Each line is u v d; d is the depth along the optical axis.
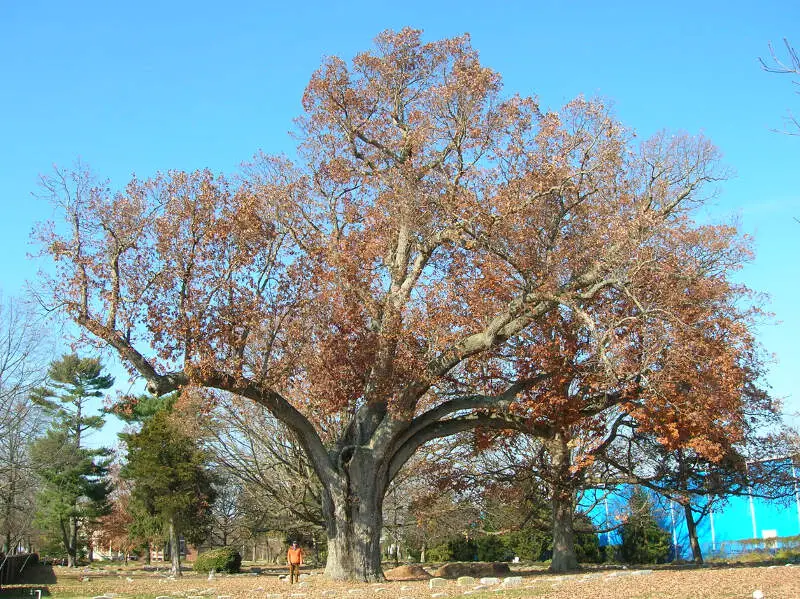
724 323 23.97
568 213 24.47
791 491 32.59
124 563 74.81
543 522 39.47
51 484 56.69
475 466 37.12
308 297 23.89
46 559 69.69
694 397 23.19
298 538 48.28
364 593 18.89
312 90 27.00
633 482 31.27
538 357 24.25
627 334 23.20
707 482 31.47
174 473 41.69
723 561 35.38
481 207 22.25
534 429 26.12
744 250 26.55
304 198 26.22
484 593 17.00
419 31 27.34
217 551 44.91
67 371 57.69
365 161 27.62
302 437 25.02
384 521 49.19
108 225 21.75
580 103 23.58
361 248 25.56
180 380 21.66
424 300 24.25
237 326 22.23
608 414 31.56
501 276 23.53
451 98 24.61
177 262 21.86
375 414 25.84
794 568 19.86
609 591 15.28
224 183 22.70
